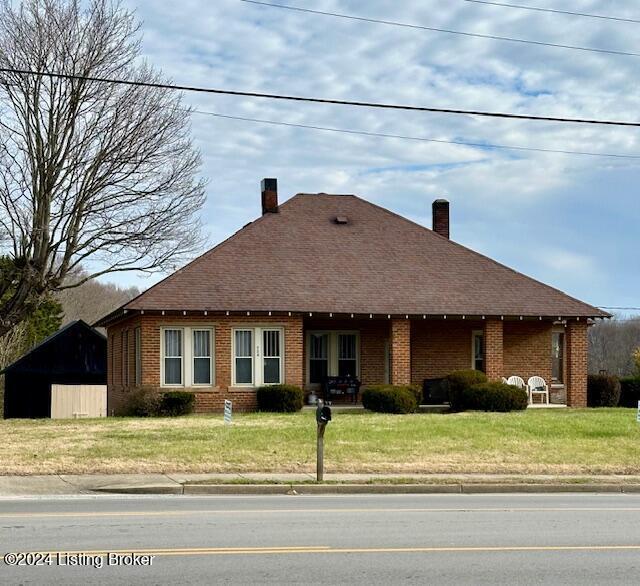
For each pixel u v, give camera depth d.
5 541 11.36
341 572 9.77
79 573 9.63
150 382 32.47
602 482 18.80
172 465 19.25
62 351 46.59
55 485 17.39
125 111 34.34
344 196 40.03
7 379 45.97
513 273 37.47
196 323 33.00
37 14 33.03
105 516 13.55
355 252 36.97
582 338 35.97
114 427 25.86
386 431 24.33
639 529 12.84
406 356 34.53
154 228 35.38
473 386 32.31
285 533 12.14
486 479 18.72
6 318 34.78
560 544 11.58
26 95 33.03
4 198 33.84
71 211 34.38
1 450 20.84
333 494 17.42
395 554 10.77
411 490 17.92
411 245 38.03
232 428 25.19
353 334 36.44
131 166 34.66
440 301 35.09
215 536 11.83
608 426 25.89
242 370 33.44
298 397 32.47
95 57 33.47
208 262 34.66
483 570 9.98
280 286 34.19
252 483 17.64
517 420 27.30
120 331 37.25
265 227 37.12
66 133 33.84
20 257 34.25
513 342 37.34
